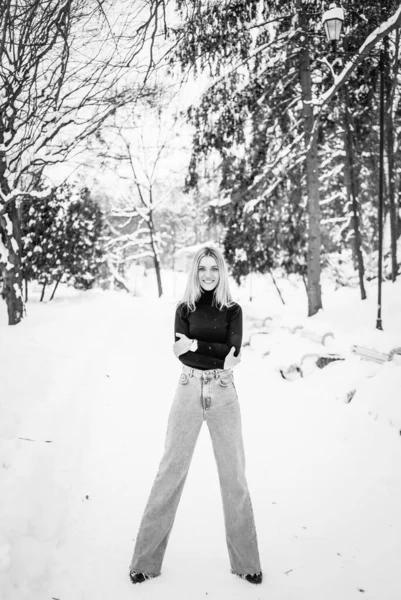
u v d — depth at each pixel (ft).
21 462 10.21
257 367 21.66
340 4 24.98
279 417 15.51
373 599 7.20
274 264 42.39
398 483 10.77
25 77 19.88
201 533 8.96
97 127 24.99
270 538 8.80
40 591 6.95
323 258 53.21
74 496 9.93
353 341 22.85
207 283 7.77
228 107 32.30
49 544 8.10
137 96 22.79
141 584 7.39
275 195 35.73
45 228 51.42
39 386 15.43
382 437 13.07
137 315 37.14
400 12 21.04
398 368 16.33
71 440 12.34
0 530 7.75
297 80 33.30
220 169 37.55
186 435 7.54
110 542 8.47
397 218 38.68
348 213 52.29
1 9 14.82
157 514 7.51
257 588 7.41
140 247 119.75
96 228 65.87
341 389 16.99
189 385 7.57
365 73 29.53
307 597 7.23
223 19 16.39
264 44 29.04
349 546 8.54
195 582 7.50
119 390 17.48
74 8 13.38
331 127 36.19
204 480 11.09
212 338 7.72
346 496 10.30
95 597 7.02
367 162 42.57
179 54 16.15
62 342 22.98
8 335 23.63
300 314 35.86
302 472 11.51
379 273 25.63
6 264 31.19
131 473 11.28
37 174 31.14
